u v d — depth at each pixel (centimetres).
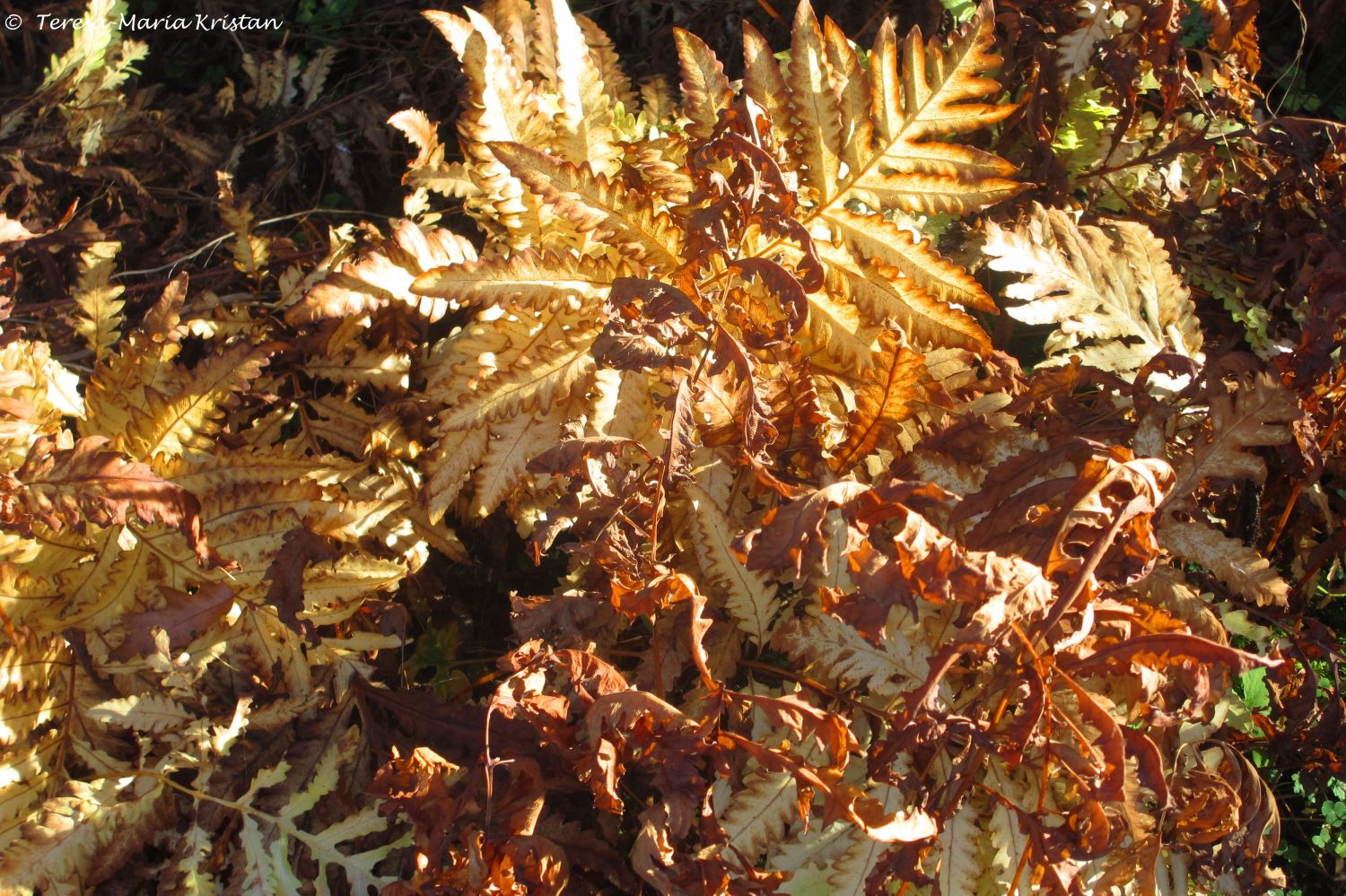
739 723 139
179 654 142
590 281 142
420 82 186
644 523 137
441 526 154
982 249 151
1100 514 129
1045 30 169
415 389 158
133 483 136
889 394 142
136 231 174
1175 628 134
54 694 142
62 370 148
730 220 139
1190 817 140
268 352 146
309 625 142
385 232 178
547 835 139
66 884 138
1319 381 151
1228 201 167
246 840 140
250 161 183
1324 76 193
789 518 127
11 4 184
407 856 142
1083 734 135
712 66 142
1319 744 149
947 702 138
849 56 141
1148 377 146
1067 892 129
